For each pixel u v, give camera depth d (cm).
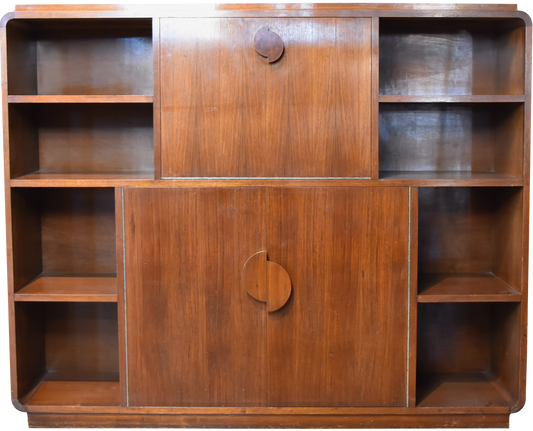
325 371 255
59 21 255
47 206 283
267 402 257
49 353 290
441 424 260
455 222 284
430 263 286
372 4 243
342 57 243
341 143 246
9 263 252
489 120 279
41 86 277
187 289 252
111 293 254
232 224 248
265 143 246
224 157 247
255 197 247
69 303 289
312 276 250
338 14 242
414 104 278
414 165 281
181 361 255
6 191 249
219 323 253
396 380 255
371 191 247
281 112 245
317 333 253
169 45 244
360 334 253
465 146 280
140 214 249
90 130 280
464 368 291
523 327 253
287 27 243
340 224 248
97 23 260
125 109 279
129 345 255
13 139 252
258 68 244
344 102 244
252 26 243
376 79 244
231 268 250
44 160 282
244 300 252
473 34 275
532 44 243
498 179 247
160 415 261
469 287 262
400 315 252
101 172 277
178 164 247
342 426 261
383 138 280
